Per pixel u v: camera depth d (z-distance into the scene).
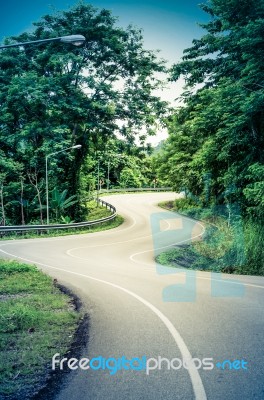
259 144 19.88
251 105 17.55
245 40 17.84
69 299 9.18
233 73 23.41
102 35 37.06
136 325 6.62
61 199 38.88
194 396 4.05
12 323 6.84
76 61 34.38
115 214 43.28
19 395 4.26
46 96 34.44
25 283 11.11
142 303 8.23
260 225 17.78
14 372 4.87
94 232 34.69
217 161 23.03
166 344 5.61
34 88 33.56
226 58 23.61
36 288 10.44
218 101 20.27
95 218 45.56
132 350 5.45
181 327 6.38
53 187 41.28
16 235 30.31
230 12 21.19
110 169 87.44
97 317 7.34
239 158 21.64
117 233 33.75
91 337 6.12
